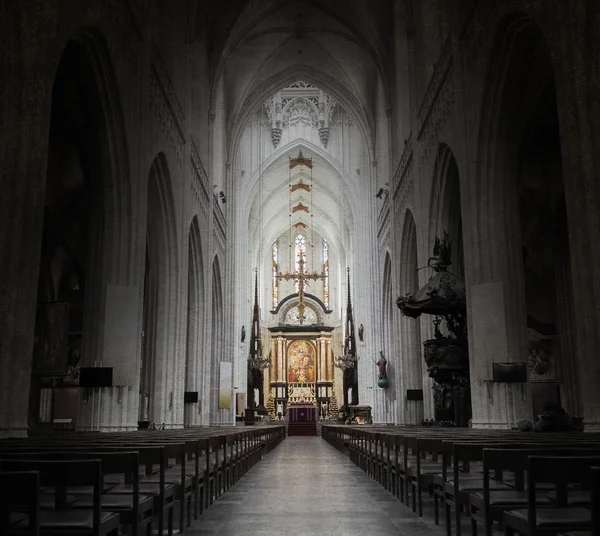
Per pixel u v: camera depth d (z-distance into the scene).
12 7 11.01
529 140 17.56
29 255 10.79
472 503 5.46
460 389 18.62
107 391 15.95
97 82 15.66
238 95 38.94
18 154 10.86
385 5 30.55
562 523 3.92
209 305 30.78
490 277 16.39
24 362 10.53
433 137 21.75
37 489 3.27
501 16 14.69
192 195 26.39
